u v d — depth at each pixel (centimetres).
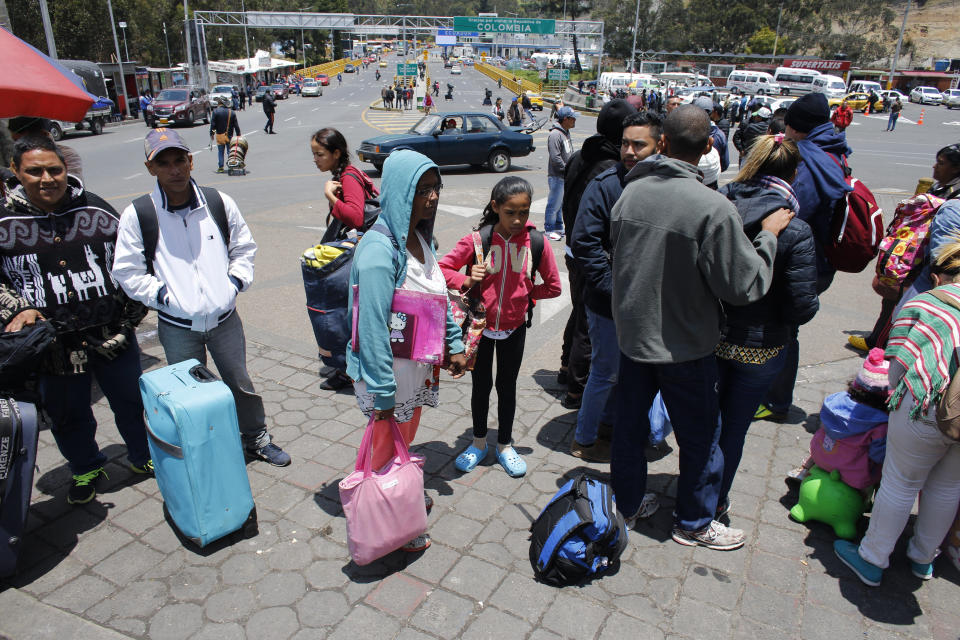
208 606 259
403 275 259
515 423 407
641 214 252
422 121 1534
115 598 262
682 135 243
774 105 2894
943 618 258
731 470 304
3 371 262
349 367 268
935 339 233
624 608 260
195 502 276
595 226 317
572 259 386
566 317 593
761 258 241
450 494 333
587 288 332
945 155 405
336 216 408
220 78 5019
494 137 1505
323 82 6275
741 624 253
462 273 340
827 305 629
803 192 357
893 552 296
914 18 10950
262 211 1016
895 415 253
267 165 1552
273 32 8400
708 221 235
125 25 3641
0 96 305
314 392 444
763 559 289
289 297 624
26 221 281
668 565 285
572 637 245
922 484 256
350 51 10738
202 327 316
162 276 306
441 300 262
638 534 306
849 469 295
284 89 4656
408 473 269
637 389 279
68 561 283
